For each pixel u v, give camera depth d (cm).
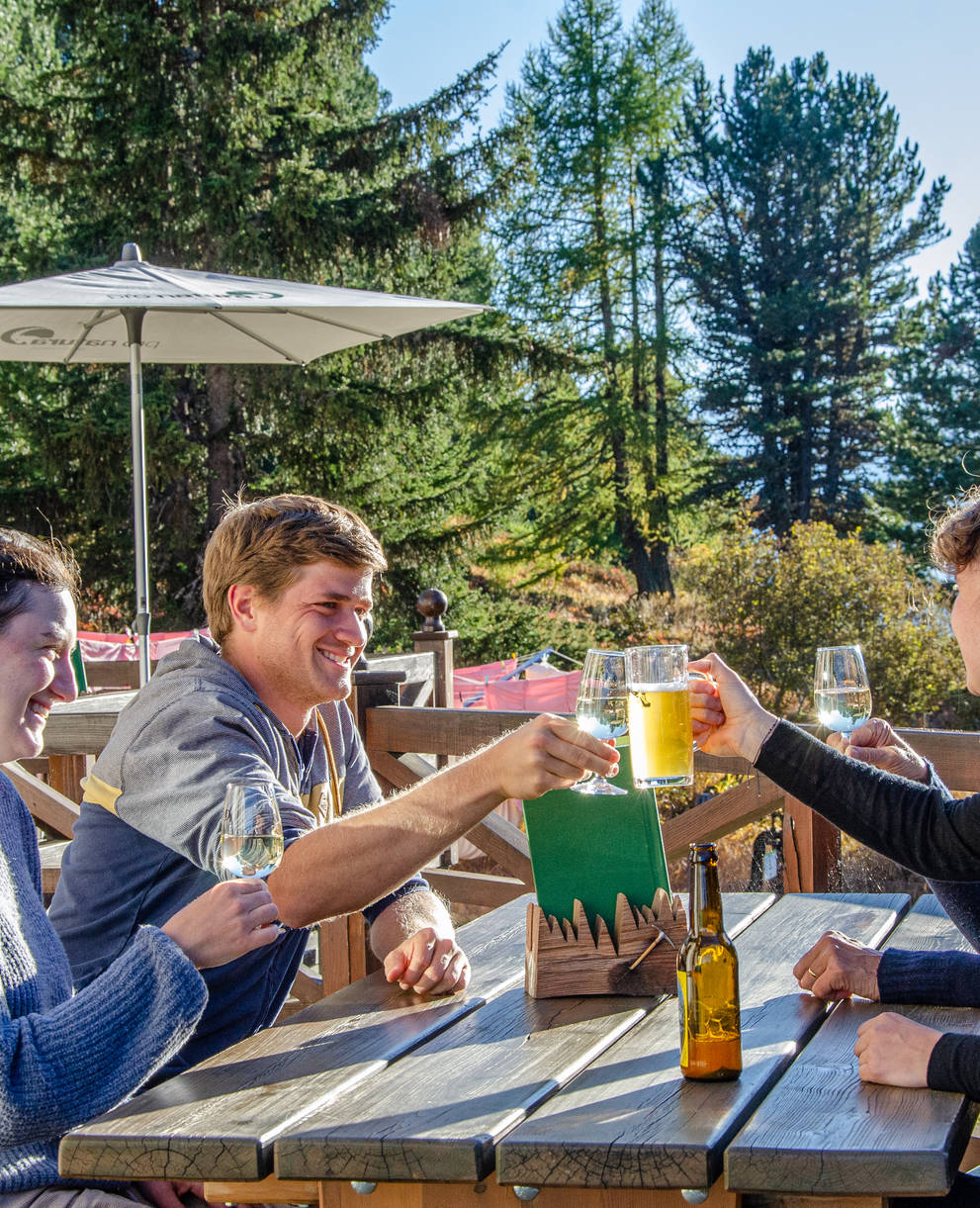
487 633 1812
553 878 186
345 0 1477
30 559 168
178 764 188
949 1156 126
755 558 1233
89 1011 151
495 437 2325
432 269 1645
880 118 2612
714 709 192
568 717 195
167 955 152
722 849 870
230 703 196
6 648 163
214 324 523
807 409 2608
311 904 181
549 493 2419
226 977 195
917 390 2405
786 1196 138
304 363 558
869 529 2428
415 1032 171
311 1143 135
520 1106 142
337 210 1416
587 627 1855
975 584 182
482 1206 146
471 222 1524
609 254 2555
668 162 2567
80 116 1405
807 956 185
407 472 1680
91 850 197
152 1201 177
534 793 176
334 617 207
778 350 2564
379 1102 146
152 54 1362
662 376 2589
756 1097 143
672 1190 136
